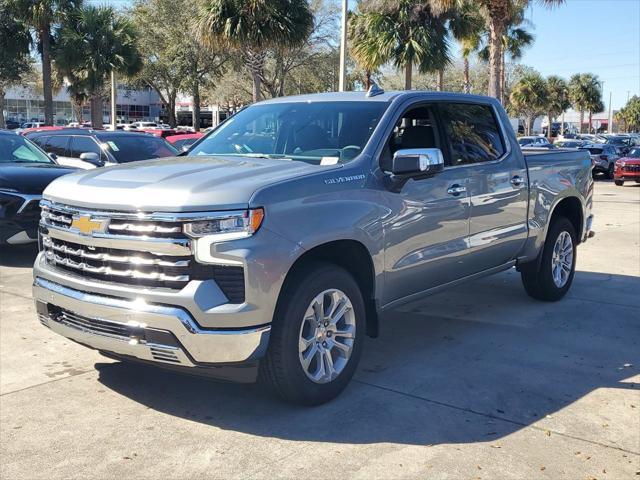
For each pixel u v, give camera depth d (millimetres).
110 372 4891
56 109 75875
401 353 5375
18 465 3549
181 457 3633
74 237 4059
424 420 4102
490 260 5879
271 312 3818
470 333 5938
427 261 5035
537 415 4199
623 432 3984
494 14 19875
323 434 3904
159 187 3863
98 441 3820
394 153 4734
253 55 21094
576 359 5266
